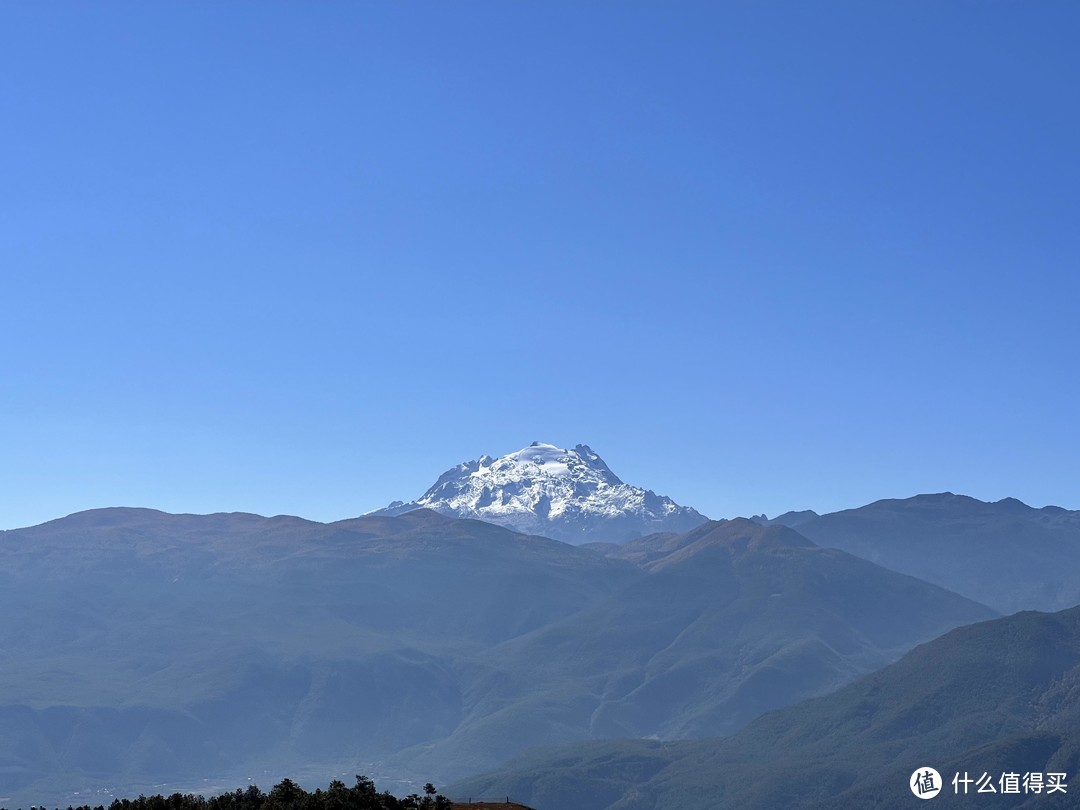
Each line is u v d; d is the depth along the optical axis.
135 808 169.50
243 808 169.88
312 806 162.25
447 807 171.25
